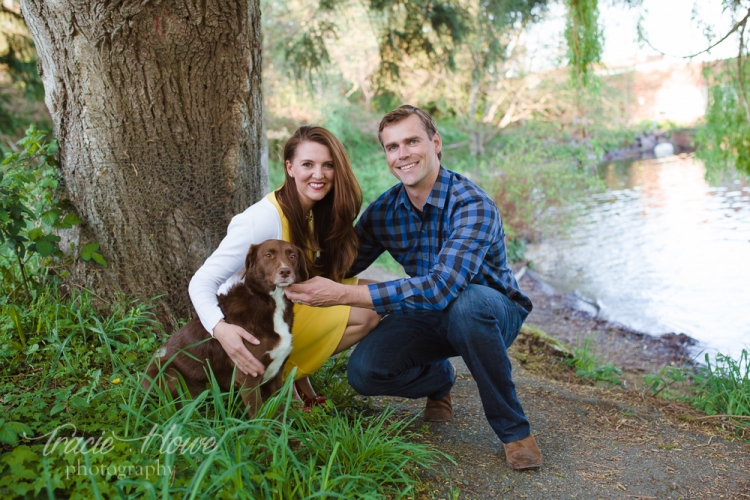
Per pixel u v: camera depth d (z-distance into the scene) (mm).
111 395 2598
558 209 12242
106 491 1895
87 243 3289
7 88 9828
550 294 8586
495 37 14570
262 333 2555
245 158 3588
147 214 3309
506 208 11727
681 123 24141
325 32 12344
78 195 3332
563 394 3857
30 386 2746
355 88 20297
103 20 2988
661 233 10820
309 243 2924
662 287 7969
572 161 13883
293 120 17406
